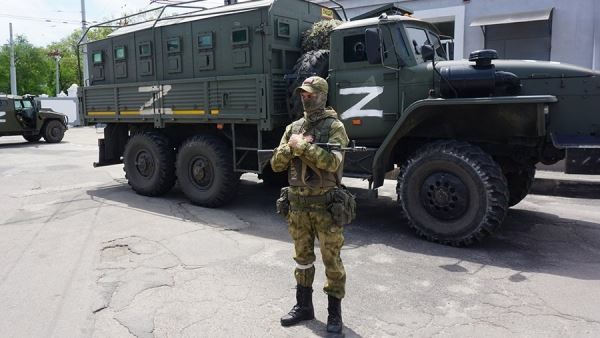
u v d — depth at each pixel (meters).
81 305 3.61
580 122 4.97
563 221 5.82
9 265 4.46
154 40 7.28
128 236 5.33
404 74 5.35
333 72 5.81
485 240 5.11
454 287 3.88
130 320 3.36
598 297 3.67
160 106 7.13
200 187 6.80
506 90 5.00
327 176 3.05
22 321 3.38
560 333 3.13
